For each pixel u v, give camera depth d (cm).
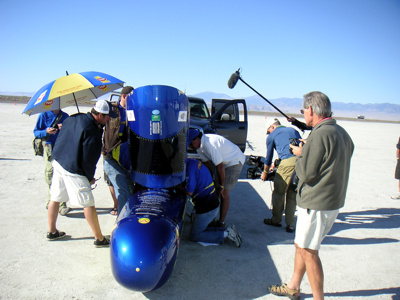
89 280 334
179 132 354
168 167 354
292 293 312
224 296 317
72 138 362
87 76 415
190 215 534
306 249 278
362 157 1298
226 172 469
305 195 272
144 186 364
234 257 398
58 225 468
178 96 353
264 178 514
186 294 317
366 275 369
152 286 282
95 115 364
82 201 377
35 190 620
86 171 370
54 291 312
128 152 391
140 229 287
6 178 694
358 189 770
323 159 261
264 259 396
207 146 439
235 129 898
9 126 1716
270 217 550
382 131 3388
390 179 897
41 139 507
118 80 450
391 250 438
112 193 503
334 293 331
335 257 412
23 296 302
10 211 509
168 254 285
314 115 279
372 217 571
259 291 328
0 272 340
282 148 478
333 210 272
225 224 507
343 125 4225
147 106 339
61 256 380
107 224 480
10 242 408
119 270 276
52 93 377
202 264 377
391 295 330
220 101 958
